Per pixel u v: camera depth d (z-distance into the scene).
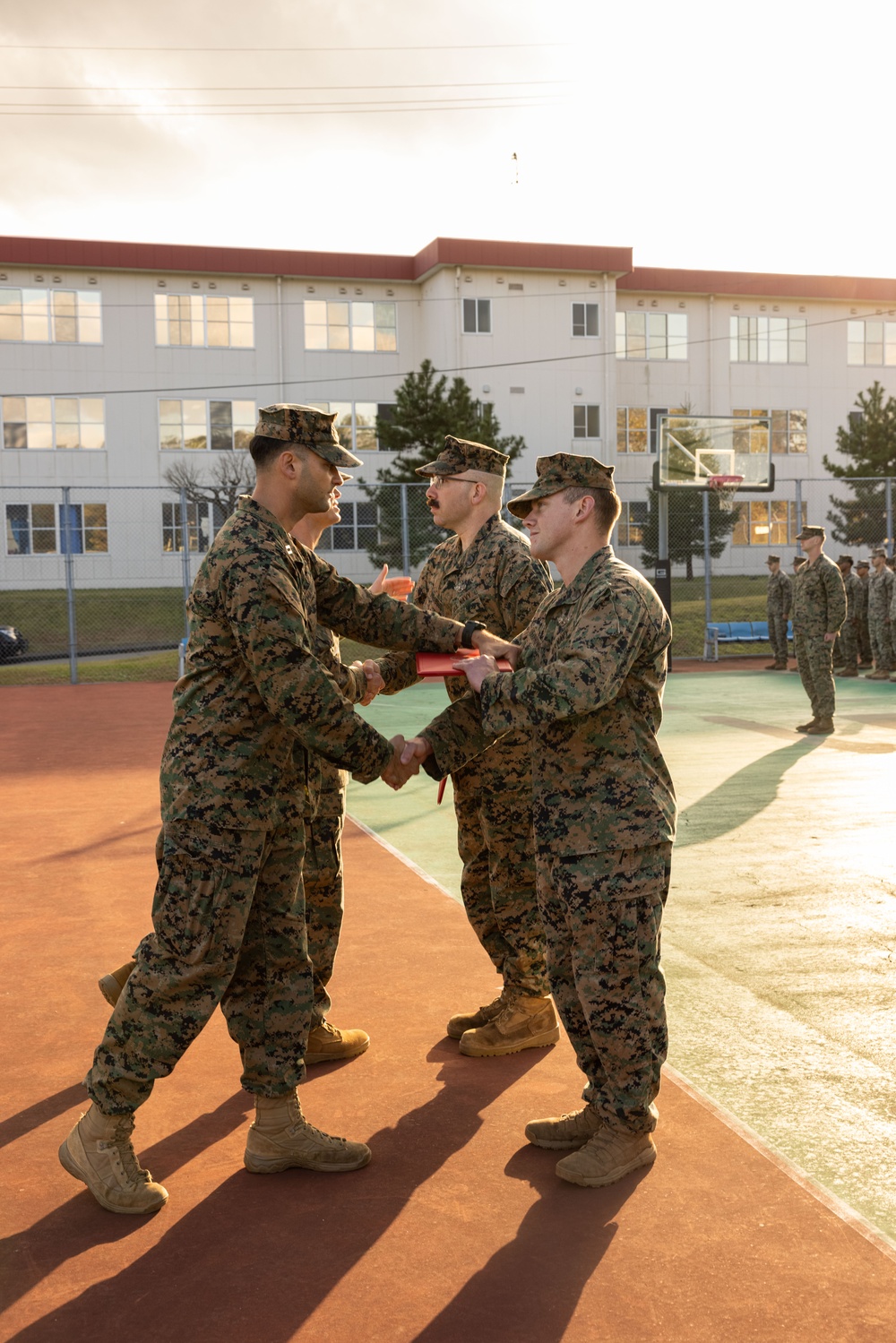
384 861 6.22
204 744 2.78
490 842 3.62
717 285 38.81
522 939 3.68
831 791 8.05
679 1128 3.15
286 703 2.73
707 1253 2.54
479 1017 3.85
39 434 34.22
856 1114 3.23
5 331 33.84
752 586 34.50
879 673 17.11
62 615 29.45
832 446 40.69
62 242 33.53
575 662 2.73
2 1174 2.96
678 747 10.18
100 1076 2.78
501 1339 2.26
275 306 35.59
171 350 34.97
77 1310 2.38
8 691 16.69
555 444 36.44
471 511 3.83
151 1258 2.58
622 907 2.82
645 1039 2.86
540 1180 2.90
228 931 2.79
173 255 34.34
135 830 7.04
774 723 11.86
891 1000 4.11
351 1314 2.35
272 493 2.97
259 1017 2.95
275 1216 2.75
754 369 39.78
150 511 34.88
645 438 38.78
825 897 5.42
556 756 2.89
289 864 2.95
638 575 2.92
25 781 8.84
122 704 14.66
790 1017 3.95
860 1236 2.60
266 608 2.71
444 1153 3.05
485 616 3.74
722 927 4.96
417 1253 2.57
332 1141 2.99
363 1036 3.73
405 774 3.05
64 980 4.36
